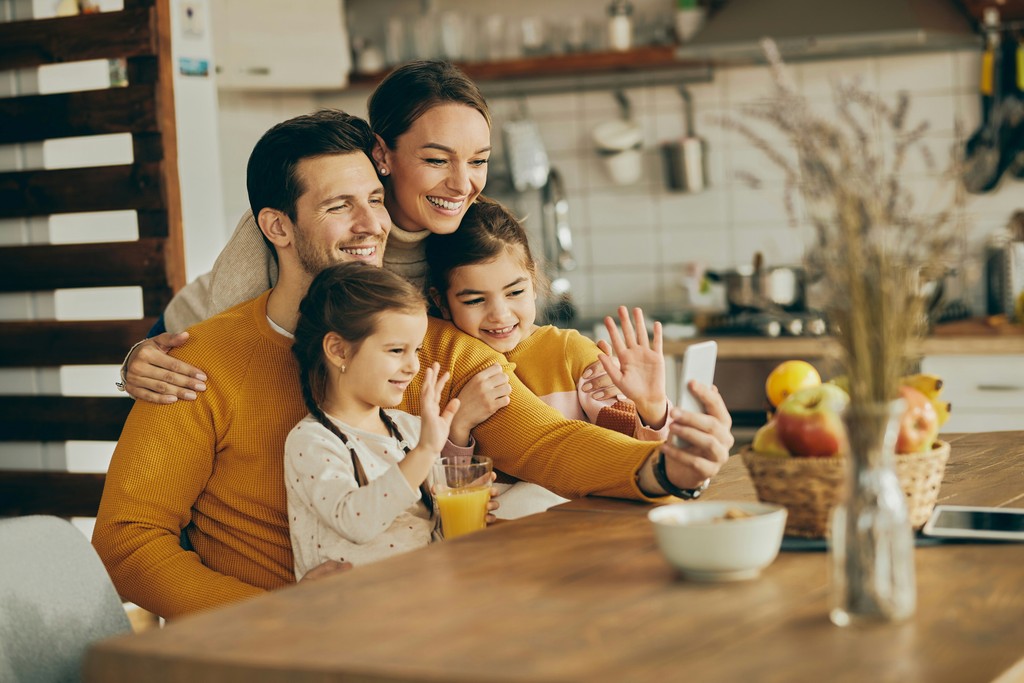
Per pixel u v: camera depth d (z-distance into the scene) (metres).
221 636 1.04
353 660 0.95
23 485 3.00
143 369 1.71
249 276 1.92
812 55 4.06
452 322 2.05
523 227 2.13
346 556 1.56
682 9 4.07
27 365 2.97
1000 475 1.75
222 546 1.72
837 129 1.15
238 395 1.72
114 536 1.66
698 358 1.47
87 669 1.02
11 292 3.07
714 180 4.27
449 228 2.00
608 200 4.42
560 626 1.02
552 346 2.09
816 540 1.31
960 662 0.91
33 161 3.02
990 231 3.91
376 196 1.82
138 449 1.69
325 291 1.63
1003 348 3.36
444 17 4.33
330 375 1.65
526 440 1.78
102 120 2.80
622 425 1.99
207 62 2.95
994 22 3.79
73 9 2.99
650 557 1.25
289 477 1.60
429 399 1.50
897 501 1.01
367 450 1.64
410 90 1.95
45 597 1.34
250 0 4.07
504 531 1.41
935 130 3.96
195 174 2.92
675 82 4.27
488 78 4.34
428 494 1.67
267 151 1.78
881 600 1.00
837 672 0.89
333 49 4.22
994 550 1.25
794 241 4.17
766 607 1.06
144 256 2.80
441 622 1.04
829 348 1.20
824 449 1.31
